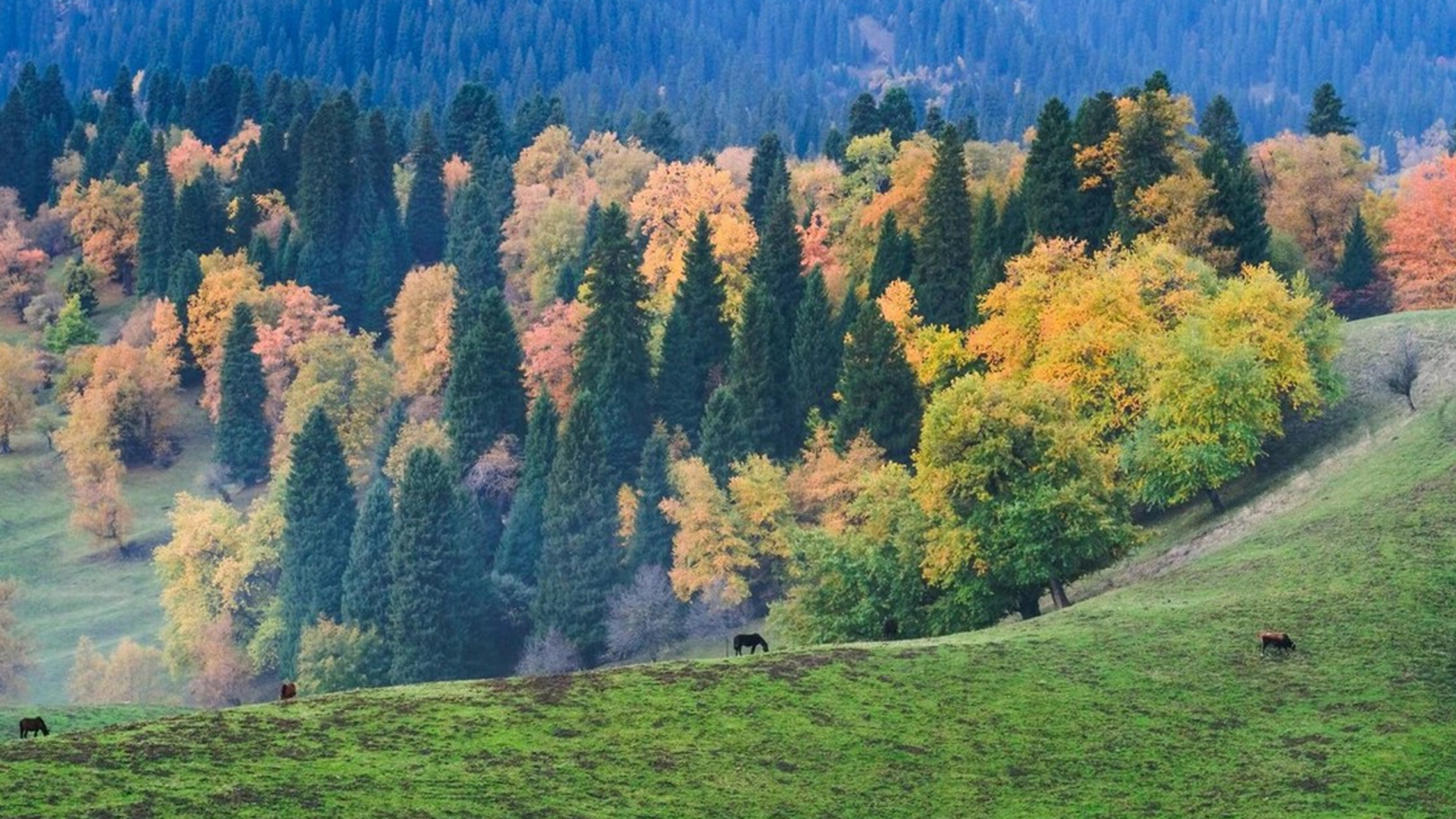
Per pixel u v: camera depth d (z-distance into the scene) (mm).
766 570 169375
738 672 83938
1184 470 125875
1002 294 157625
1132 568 123938
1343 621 89000
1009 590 112312
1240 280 146375
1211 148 180625
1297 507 118688
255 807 62781
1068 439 113000
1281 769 72438
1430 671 81438
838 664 86000
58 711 98125
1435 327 147125
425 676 165500
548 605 170500
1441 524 101688
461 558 171000
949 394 115250
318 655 168000
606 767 71500
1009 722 78750
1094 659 87000
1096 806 70062
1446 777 70312
